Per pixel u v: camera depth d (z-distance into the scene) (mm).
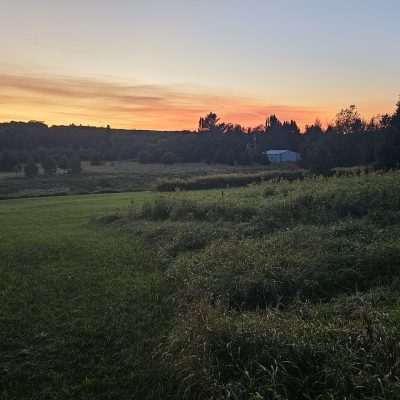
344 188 13727
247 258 8312
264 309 6504
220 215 14367
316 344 4516
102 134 131125
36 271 9852
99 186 57000
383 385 3844
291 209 12516
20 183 59281
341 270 7320
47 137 116125
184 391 4277
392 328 4848
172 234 12508
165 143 113062
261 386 3984
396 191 12016
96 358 5477
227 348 4582
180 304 6836
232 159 93875
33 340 5973
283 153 97438
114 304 7367
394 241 8398
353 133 72938
